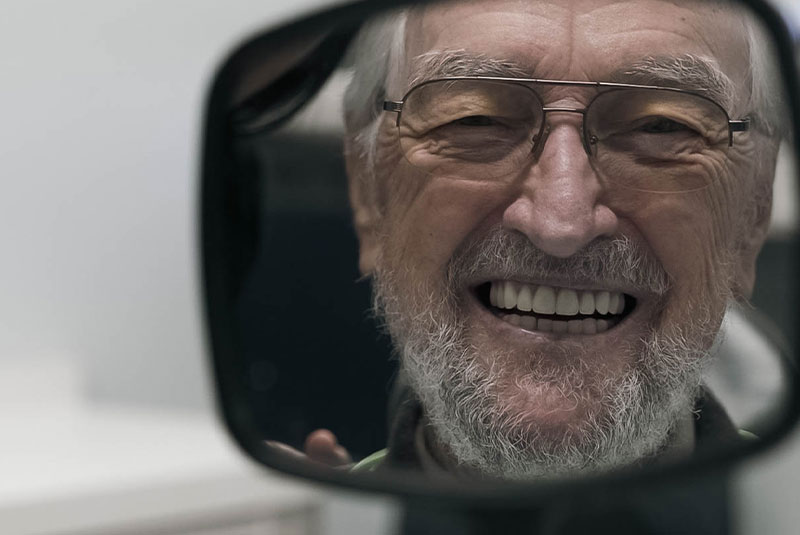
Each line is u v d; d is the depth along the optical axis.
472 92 0.74
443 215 0.76
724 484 1.26
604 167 0.71
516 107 0.72
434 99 0.76
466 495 0.74
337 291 0.85
